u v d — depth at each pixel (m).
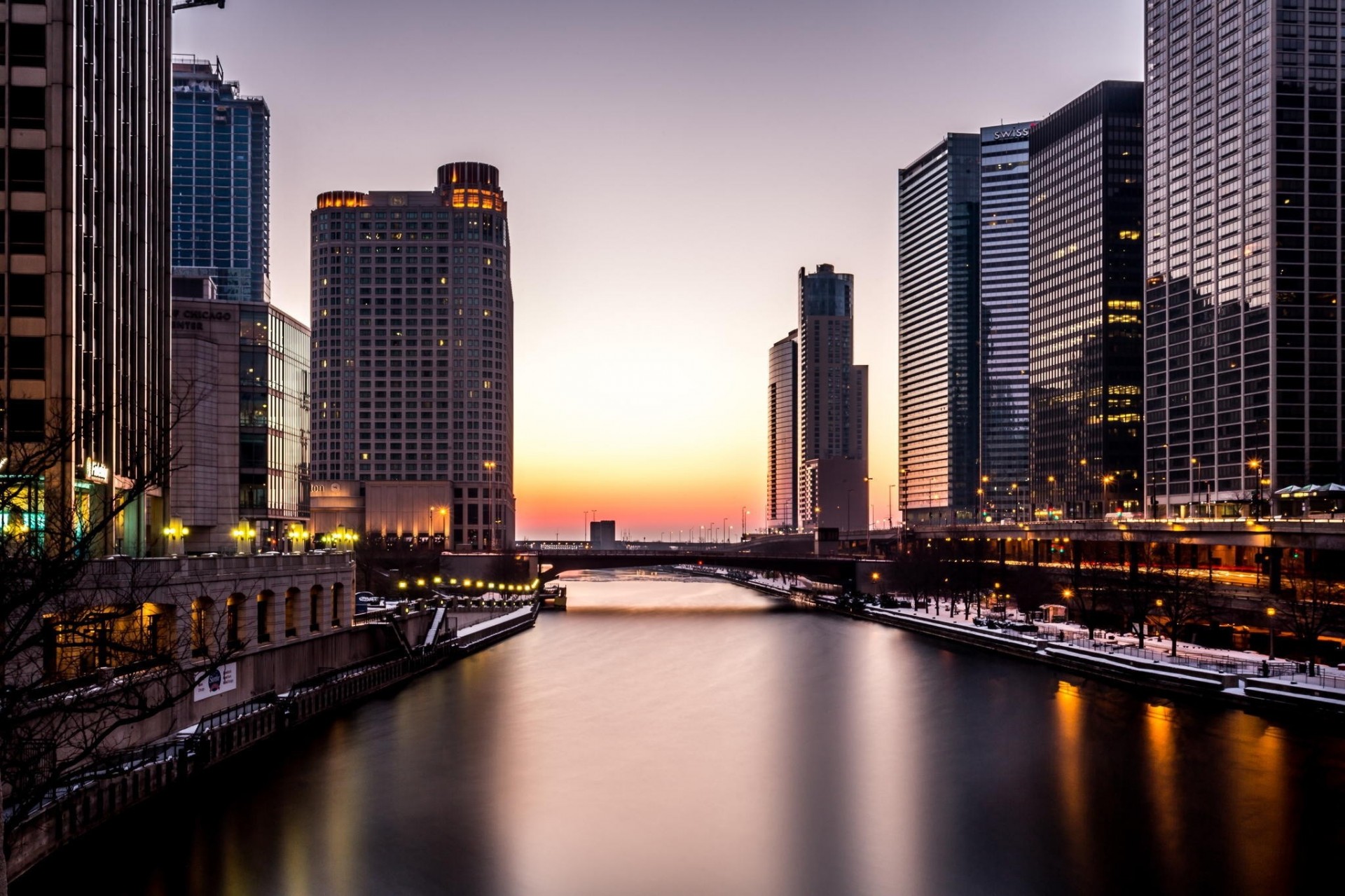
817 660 150.38
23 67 87.69
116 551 94.81
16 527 51.88
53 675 58.16
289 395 175.62
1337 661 121.12
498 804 76.81
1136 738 95.25
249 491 161.25
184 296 175.12
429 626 156.50
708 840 69.88
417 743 94.62
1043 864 64.81
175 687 78.56
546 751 92.94
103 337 97.00
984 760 89.06
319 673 111.38
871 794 79.75
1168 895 60.19
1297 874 62.75
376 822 71.88
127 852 65.06
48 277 86.75
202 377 145.75
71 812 61.12
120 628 73.25
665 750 93.81
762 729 103.00
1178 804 75.50
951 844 68.69
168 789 72.62
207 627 84.56
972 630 163.50
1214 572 182.75
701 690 125.00
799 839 69.88
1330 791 77.69
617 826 72.50
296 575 104.44
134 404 108.12
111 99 100.56
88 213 92.31
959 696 119.19
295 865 63.50
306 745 92.62
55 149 87.31
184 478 151.12
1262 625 128.12
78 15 90.06
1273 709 101.88
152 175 120.94
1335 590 125.75
